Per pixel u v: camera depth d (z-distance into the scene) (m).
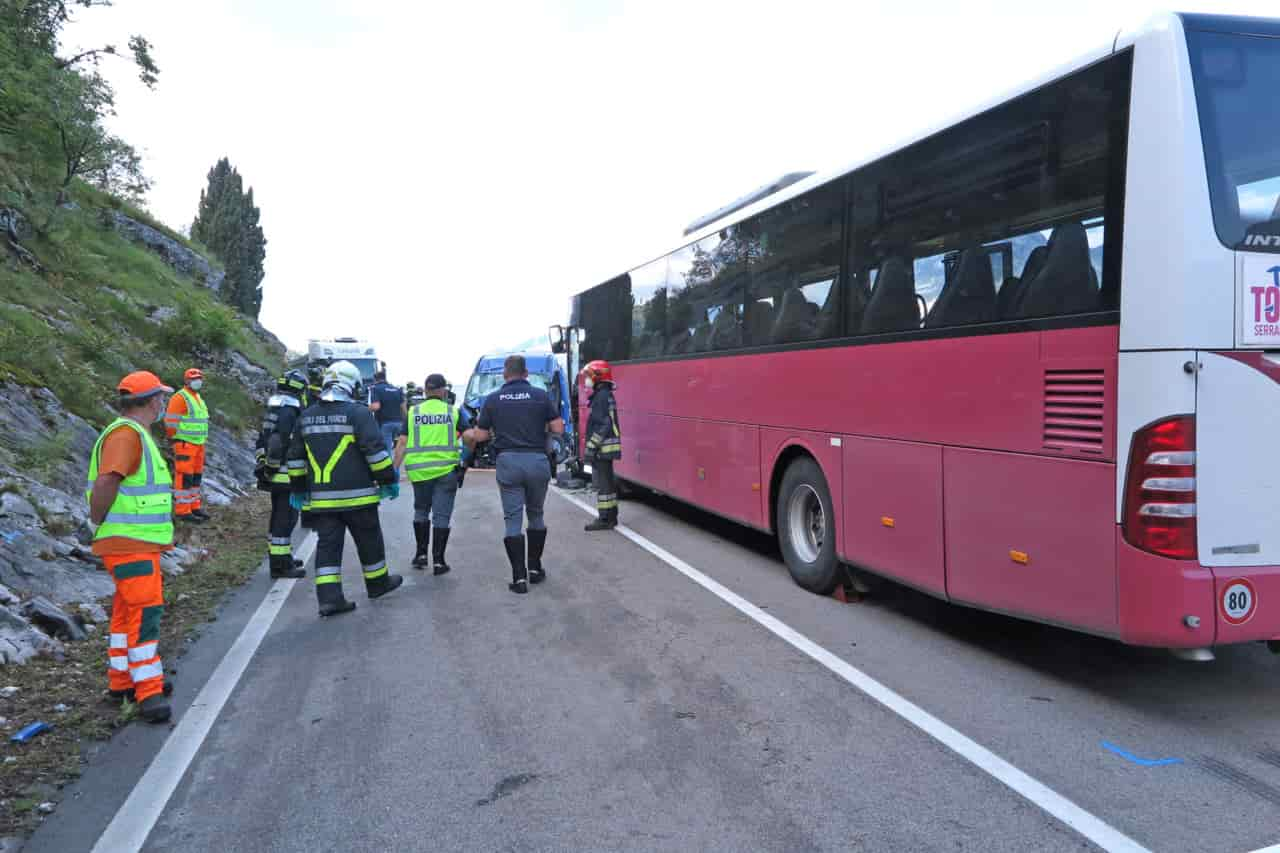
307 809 3.96
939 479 5.75
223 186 56.56
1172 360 4.16
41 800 4.14
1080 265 4.62
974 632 6.41
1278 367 4.25
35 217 20.67
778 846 3.50
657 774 4.19
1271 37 4.31
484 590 8.12
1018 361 5.04
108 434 5.16
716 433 9.47
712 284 9.58
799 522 7.84
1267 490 4.26
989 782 4.00
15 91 16.97
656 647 6.19
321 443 7.40
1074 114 4.67
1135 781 3.97
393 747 4.62
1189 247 4.12
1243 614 4.22
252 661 6.22
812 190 7.35
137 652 5.12
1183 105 4.16
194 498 11.20
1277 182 4.29
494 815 3.84
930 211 5.85
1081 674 5.46
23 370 12.07
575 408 16.94
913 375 6.01
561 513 12.90
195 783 4.28
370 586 7.86
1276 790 3.86
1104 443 4.47
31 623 6.57
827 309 7.12
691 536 10.66
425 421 8.95
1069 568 4.70
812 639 6.29
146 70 18.50
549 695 5.31
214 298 33.91
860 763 4.23
